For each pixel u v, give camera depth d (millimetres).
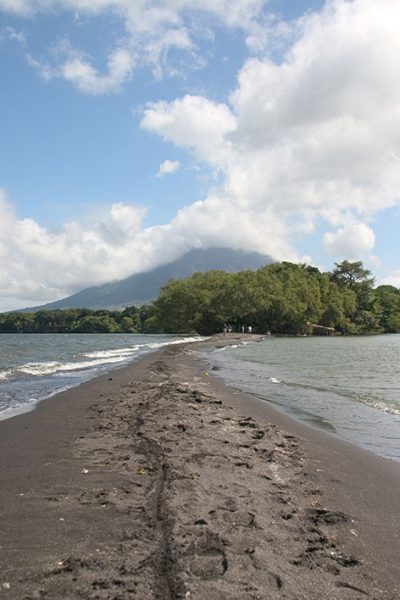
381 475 8492
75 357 34656
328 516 6277
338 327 127062
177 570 4590
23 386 18578
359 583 4676
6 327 152250
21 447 9250
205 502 6359
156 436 9891
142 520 5754
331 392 18609
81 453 8797
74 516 5859
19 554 4875
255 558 4910
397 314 146625
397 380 22594
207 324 102750
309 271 142750
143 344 56375
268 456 8969
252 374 24906
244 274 109375
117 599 4109
